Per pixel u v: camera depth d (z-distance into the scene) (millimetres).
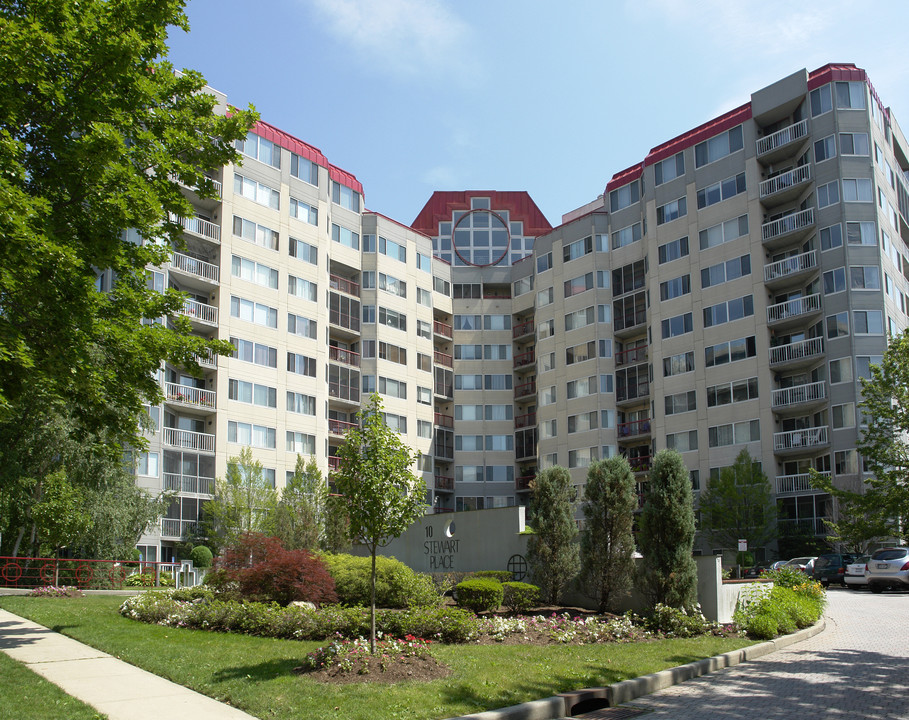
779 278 47781
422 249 66250
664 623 16531
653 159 56719
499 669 11594
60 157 12875
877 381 29047
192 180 14898
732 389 49188
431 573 25078
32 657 12180
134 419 15086
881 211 46875
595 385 58219
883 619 20250
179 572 31984
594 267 60000
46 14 12930
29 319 12219
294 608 16125
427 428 63438
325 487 43375
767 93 50312
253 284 50156
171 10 14461
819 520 43344
